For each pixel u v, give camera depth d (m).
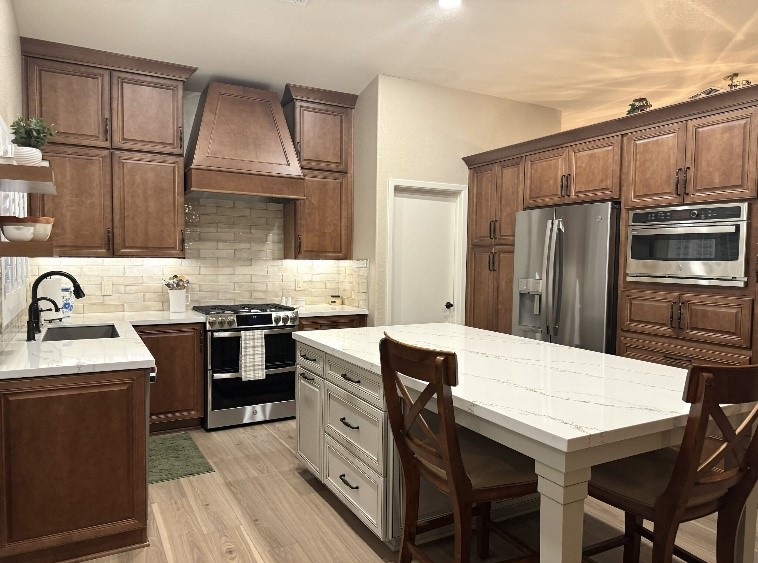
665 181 3.39
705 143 3.16
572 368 2.14
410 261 4.86
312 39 3.71
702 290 3.21
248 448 3.63
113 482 2.27
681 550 1.97
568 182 4.04
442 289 5.05
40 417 2.12
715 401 1.41
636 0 3.08
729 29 3.42
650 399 1.70
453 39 3.69
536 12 3.27
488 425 1.64
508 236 4.56
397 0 3.16
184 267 4.55
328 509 2.73
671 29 3.45
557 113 5.37
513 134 5.12
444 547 2.37
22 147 2.21
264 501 2.82
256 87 4.63
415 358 1.73
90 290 4.19
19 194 3.07
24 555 2.14
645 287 3.53
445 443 1.65
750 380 1.44
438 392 1.63
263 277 4.88
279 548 2.36
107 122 3.88
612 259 3.68
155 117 4.05
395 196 4.74
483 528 2.27
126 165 3.96
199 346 4.01
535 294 4.21
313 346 2.86
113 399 2.25
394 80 4.49
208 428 4.00
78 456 2.20
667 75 4.29
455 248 5.07
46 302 3.51
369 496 2.36
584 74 4.33
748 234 2.96
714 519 2.62
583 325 3.83
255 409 4.17
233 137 4.28
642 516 1.60
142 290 4.38
